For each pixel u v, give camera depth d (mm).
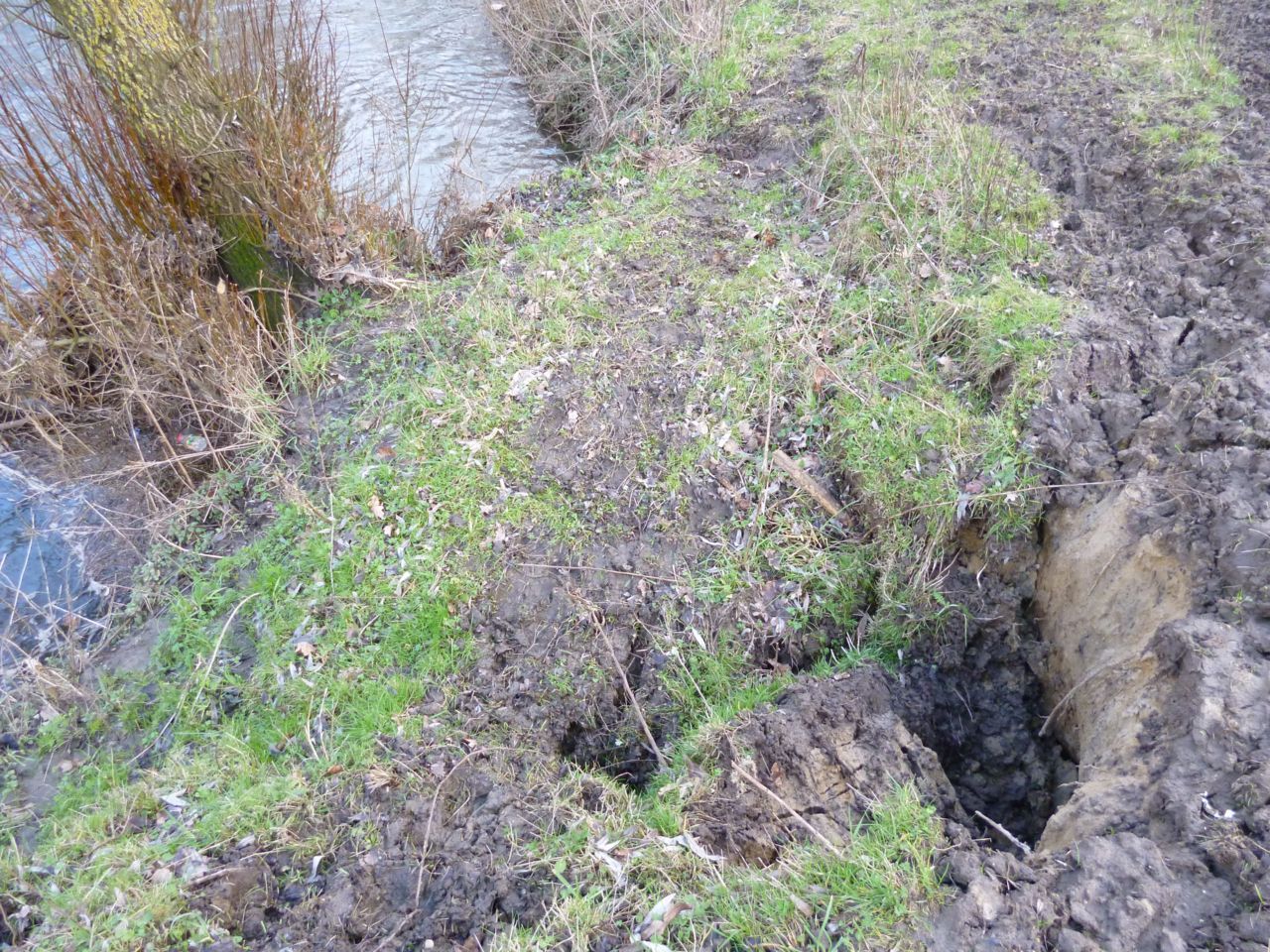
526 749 3604
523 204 6938
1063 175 5609
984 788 3646
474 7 10891
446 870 3037
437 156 8125
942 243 5230
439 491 4500
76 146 5066
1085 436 4008
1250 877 2430
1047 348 4332
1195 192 5043
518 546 4305
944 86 6629
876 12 8156
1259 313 4188
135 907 2965
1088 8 7348
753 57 8031
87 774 3723
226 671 4016
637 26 8672
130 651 4250
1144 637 3307
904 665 3881
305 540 4418
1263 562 3080
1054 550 3854
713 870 2922
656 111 7734
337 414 5172
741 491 4426
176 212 5277
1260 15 6883
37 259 5445
